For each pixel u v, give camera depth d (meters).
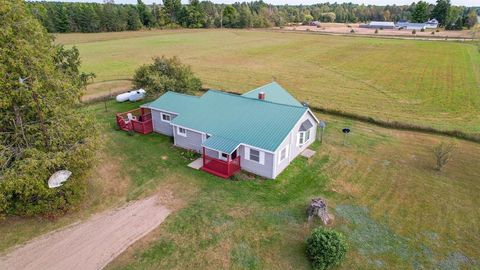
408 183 20.09
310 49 83.50
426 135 28.12
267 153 19.50
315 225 15.98
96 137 17.72
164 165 21.84
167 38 105.12
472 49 80.19
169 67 34.25
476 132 28.58
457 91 43.22
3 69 13.68
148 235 15.23
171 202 17.75
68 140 16.45
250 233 15.36
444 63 62.66
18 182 13.88
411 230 15.84
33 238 15.00
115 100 36.59
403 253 14.40
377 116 33.16
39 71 15.23
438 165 21.78
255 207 17.30
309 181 20.06
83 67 57.62
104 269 13.30
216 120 22.98
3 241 14.75
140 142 25.61
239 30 137.75
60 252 14.16
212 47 85.69
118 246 14.53
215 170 20.84
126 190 18.94
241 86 45.28
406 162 22.91
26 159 14.41
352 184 19.91
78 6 118.31
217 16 151.38
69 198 16.50
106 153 23.50
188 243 14.73
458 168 22.12
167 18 141.62
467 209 17.55
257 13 169.00
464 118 32.97
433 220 16.61
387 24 154.38
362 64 63.38
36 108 15.42
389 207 17.64
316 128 26.89
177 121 23.78
